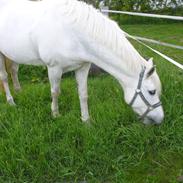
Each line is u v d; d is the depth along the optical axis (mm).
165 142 2473
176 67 3373
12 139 2434
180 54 4352
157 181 2188
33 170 2254
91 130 2482
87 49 2357
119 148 2410
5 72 3076
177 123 2549
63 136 2521
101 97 3012
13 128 2588
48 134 2500
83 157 2332
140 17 6648
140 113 2393
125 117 2623
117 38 2289
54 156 2352
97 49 2326
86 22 2303
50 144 2451
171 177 2227
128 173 2268
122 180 2180
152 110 2338
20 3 2719
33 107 2926
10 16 2660
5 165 2287
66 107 2980
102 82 3363
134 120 2596
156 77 2289
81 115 2705
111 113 2627
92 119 2629
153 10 6570
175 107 2646
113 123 2531
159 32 5762
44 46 2432
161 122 2434
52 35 2385
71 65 2471
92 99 2971
